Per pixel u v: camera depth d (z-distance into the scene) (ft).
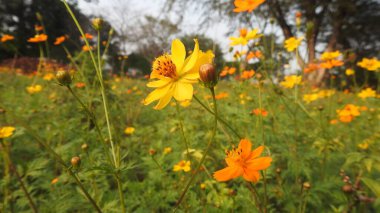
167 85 0.65
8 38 2.27
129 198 1.22
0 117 1.89
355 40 10.43
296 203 1.16
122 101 2.86
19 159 1.54
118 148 0.73
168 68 0.64
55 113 2.15
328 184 1.16
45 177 1.36
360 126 1.94
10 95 2.75
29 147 1.66
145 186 1.33
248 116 1.39
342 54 1.72
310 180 1.24
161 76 0.65
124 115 2.41
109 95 2.08
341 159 1.46
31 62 6.79
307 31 1.23
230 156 0.65
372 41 10.28
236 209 1.05
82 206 1.10
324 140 1.37
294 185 1.26
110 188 1.46
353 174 1.23
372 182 0.69
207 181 1.07
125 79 4.40
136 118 2.44
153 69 0.69
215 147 1.44
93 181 1.02
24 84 3.69
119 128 1.88
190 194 1.13
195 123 1.78
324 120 2.01
